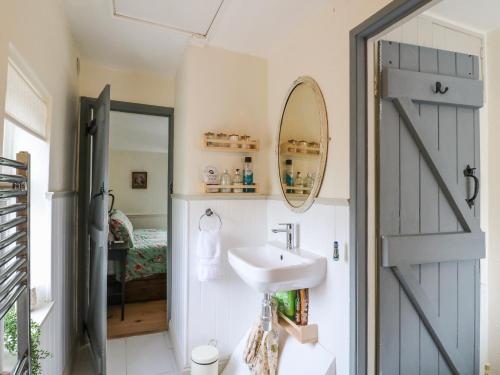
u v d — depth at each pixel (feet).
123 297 9.98
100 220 6.75
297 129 6.47
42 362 4.85
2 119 3.18
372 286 4.84
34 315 4.86
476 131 5.59
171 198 9.20
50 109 5.37
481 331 6.56
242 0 5.60
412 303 5.04
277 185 7.30
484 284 6.61
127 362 7.61
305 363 5.59
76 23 6.61
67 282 7.06
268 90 7.92
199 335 7.12
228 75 7.56
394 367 4.89
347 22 5.07
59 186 6.23
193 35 6.88
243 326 7.53
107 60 8.35
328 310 5.36
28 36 4.03
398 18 4.31
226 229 7.36
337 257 5.16
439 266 5.26
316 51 5.89
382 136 4.91
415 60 5.18
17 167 3.14
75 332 8.08
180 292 7.65
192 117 7.18
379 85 4.93
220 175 7.39
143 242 12.64
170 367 7.45
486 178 6.63
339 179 5.20
